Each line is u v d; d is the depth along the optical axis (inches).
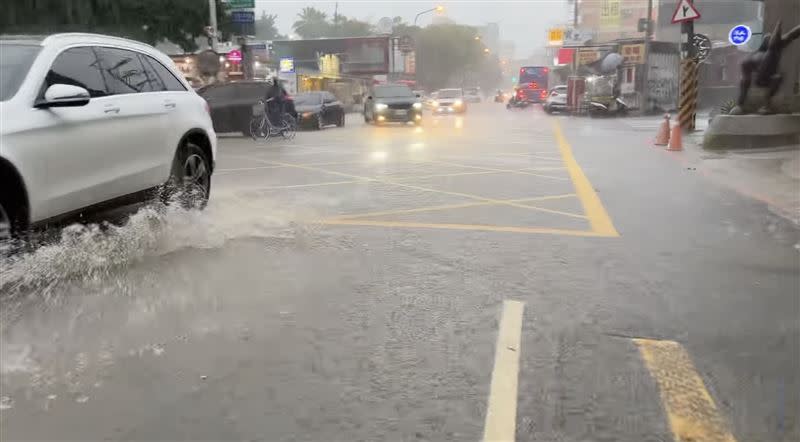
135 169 233.1
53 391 129.0
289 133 811.4
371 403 126.1
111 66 233.8
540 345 153.6
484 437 114.7
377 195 360.2
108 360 142.5
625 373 139.6
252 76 1280.8
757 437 115.4
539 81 2144.4
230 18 1100.5
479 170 477.7
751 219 297.7
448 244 247.1
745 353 150.4
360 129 1002.1
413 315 171.6
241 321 165.6
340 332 159.8
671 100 1518.2
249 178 430.6
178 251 225.9
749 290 195.5
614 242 252.7
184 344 151.3
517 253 235.0
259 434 115.3
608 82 1400.1
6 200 181.3
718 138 610.5
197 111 280.2
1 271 181.3
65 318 164.4
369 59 2672.2
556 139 783.7
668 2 2357.3
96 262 206.4
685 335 160.7
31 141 185.5
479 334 159.6
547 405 125.9
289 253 229.6
